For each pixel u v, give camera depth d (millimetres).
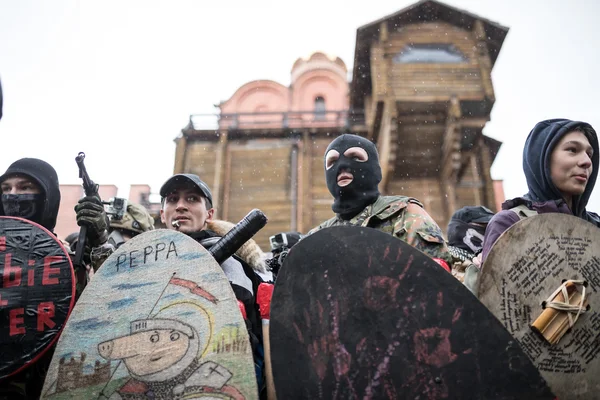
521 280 1708
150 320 1803
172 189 2607
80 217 2375
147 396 1678
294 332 1663
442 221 15641
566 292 1707
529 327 1667
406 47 16438
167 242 1946
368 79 17828
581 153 2166
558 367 1646
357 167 2602
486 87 15680
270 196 17094
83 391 1712
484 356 1529
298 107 22000
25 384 2037
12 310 2012
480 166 15969
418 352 1574
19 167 2543
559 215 1811
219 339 1733
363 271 1696
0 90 2465
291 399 1590
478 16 16250
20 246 2111
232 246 2164
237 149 17812
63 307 2029
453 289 1614
